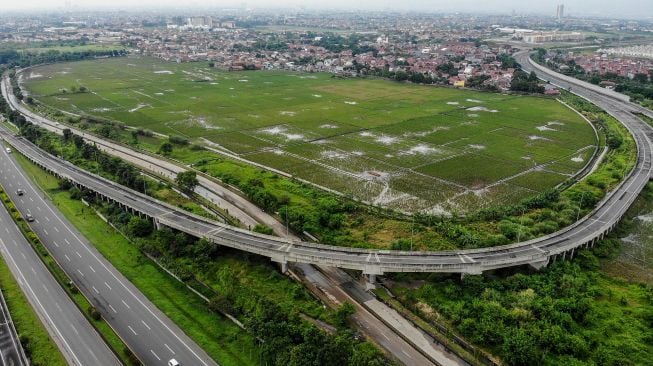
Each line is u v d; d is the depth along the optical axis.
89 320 117.94
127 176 197.12
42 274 138.25
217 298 121.69
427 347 111.06
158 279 136.38
